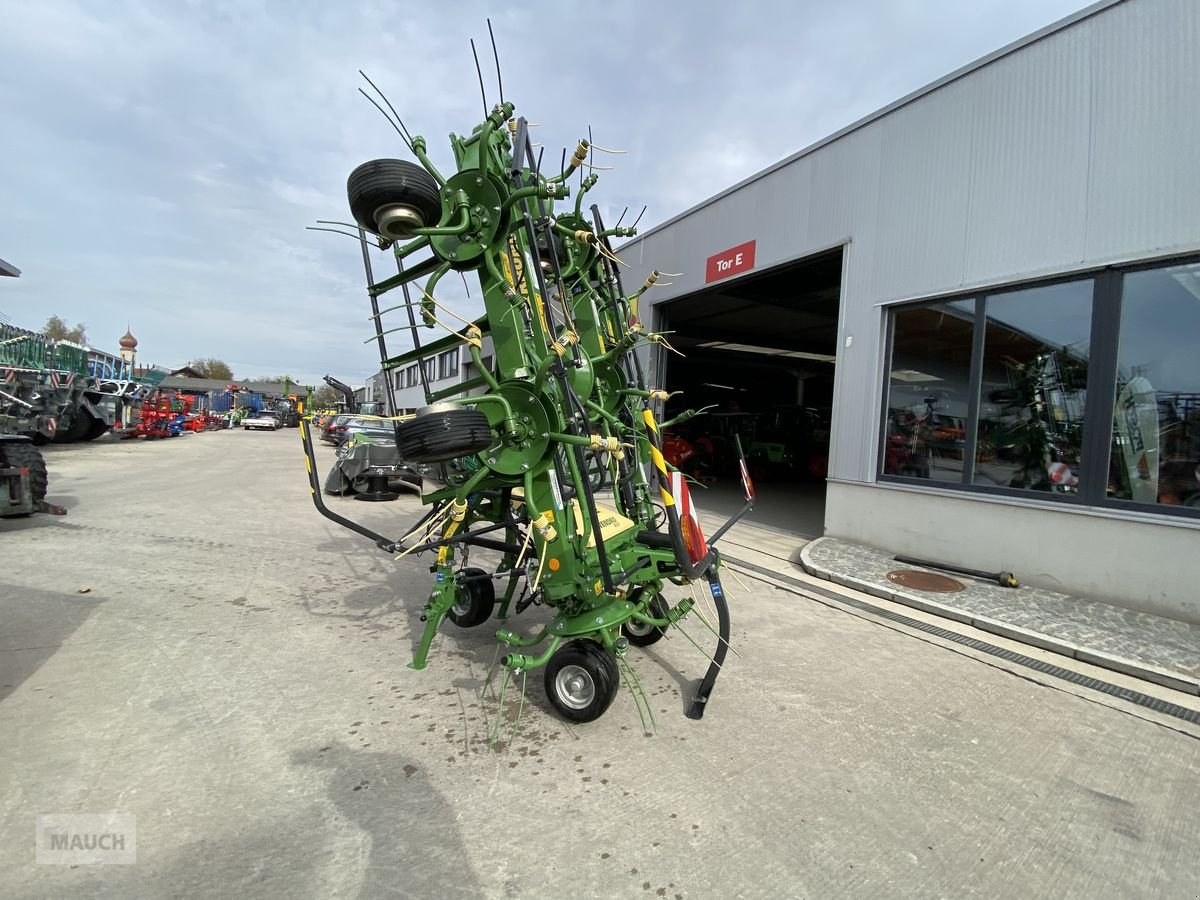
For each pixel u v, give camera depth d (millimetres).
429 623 3615
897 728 3434
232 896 2109
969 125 6555
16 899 2055
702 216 10586
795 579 6547
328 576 6195
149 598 5297
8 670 3840
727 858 2373
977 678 4129
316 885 2172
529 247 3609
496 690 3760
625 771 2943
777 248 9000
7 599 5145
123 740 3076
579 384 3949
